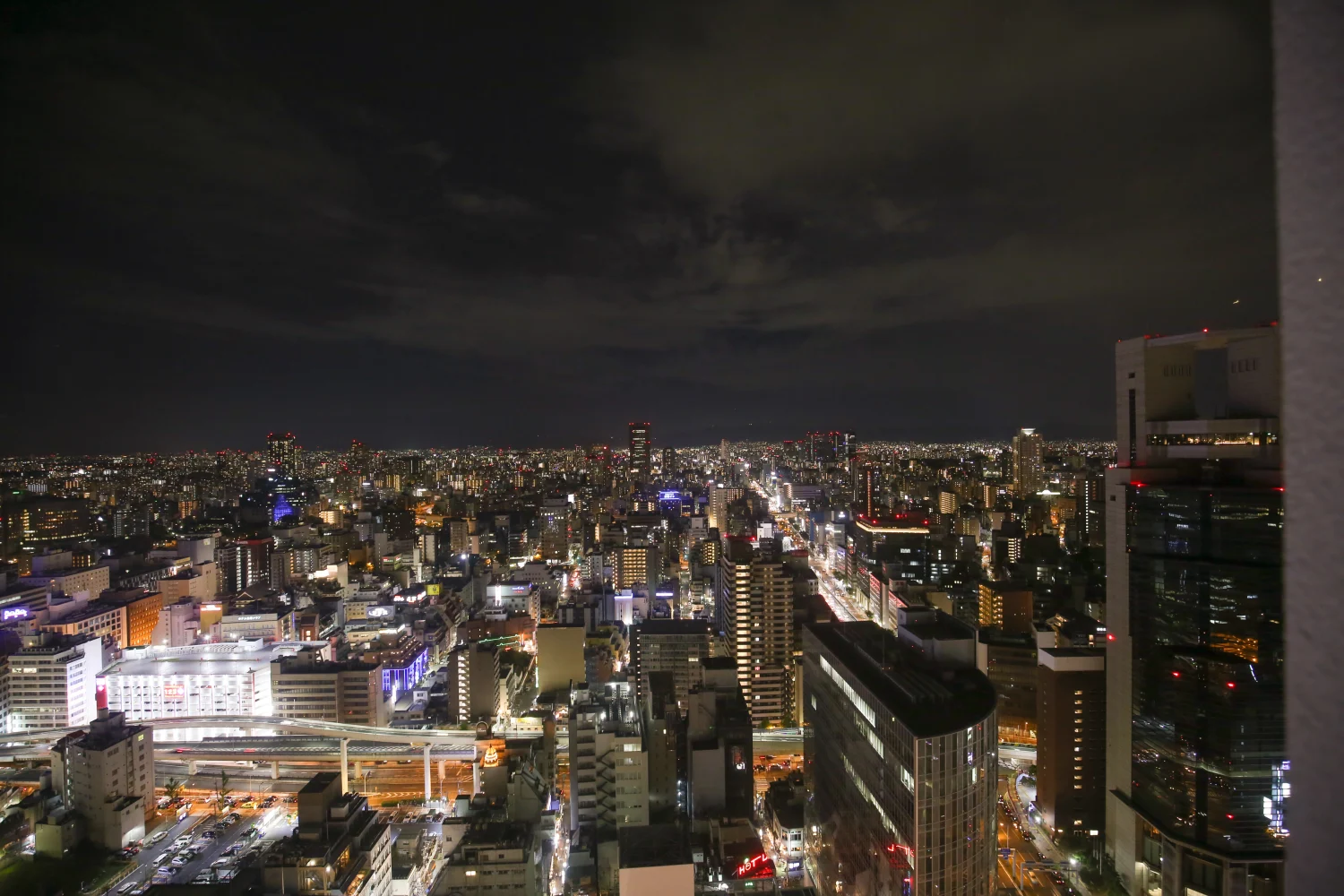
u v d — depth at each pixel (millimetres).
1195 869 113062
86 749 148875
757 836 122625
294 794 170625
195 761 178875
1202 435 122938
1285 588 5836
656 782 143125
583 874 129625
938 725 94125
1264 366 120312
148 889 116000
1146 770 122812
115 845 146375
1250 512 110375
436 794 173125
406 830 146750
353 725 196125
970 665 114750
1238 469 120625
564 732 194875
